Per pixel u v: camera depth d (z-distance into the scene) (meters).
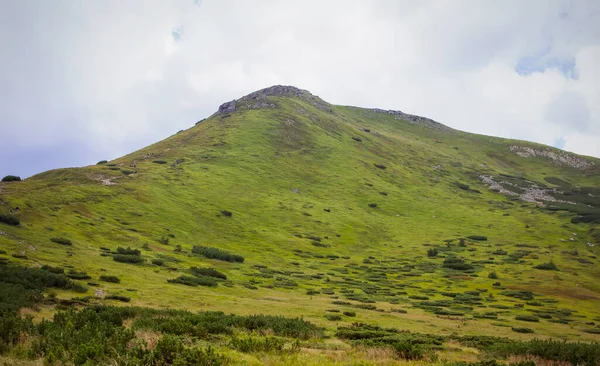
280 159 197.00
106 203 104.25
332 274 92.75
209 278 67.50
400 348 26.77
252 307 51.97
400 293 79.94
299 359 20.70
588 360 27.12
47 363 17.28
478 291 86.56
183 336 25.44
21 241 62.69
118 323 30.52
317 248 116.75
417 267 108.81
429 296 79.69
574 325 62.78
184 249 89.50
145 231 94.56
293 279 81.88
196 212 120.75
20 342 20.70
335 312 54.56
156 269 67.06
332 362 21.06
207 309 47.38
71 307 38.31
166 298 49.84
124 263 66.19
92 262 61.59
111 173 133.25
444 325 53.56
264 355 21.28
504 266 111.56
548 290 89.94
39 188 100.50
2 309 31.73
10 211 77.06
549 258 122.31
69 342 19.98
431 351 28.97
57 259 58.34
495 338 41.25
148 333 25.00
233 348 22.50
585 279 101.62
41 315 33.91
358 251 122.56
